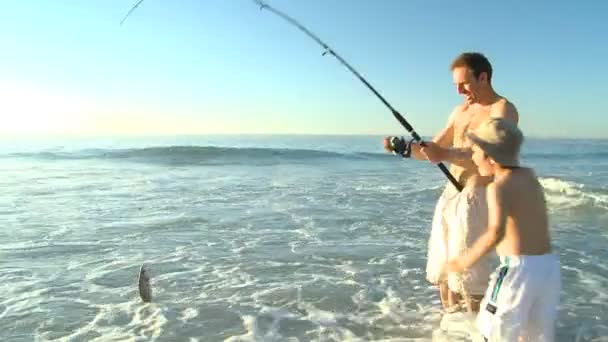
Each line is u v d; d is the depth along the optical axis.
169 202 9.74
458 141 3.49
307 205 9.44
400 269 5.34
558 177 15.11
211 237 6.77
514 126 2.46
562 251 6.24
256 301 4.38
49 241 6.48
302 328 3.79
